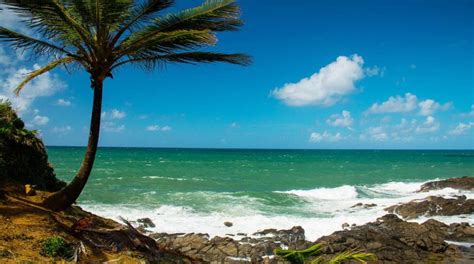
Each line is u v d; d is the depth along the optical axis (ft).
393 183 118.42
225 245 45.03
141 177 121.49
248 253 43.62
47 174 36.88
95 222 29.19
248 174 146.00
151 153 390.63
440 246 46.50
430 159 311.47
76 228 25.39
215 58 29.04
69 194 28.22
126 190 90.79
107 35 27.04
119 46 27.61
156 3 26.86
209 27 28.81
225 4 27.43
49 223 25.25
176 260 27.22
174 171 151.84
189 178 123.85
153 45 27.63
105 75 27.71
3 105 36.76
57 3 24.93
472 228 53.52
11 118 36.27
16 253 20.89
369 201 79.51
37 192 31.09
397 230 51.62
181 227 55.01
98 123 28.50
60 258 22.03
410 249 46.19
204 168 174.60
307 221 59.41
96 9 24.99
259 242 47.80
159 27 27.86
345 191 92.07
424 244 46.68
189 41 27.35
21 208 26.25
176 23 27.94
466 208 67.46
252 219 59.77
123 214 61.82
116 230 26.78
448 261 43.45
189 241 46.06
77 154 274.77
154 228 54.29
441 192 96.27
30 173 34.35
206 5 27.50
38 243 22.52
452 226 54.44
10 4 23.59
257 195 82.48
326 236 48.52
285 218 61.00
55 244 22.25
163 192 87.81
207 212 65.10
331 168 187.32
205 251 44.09
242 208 69.26
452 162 256.73
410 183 118.73
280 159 293.43
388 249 45.62
